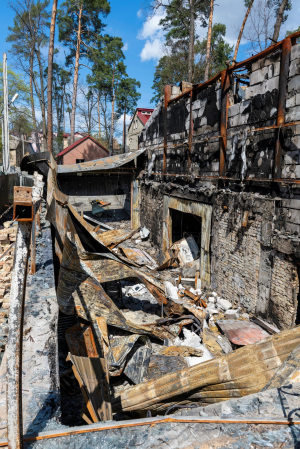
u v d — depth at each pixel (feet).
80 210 67.36
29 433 8.45
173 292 27.04
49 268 21.57
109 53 97.71
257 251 23.38
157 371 17.56
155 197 45.93
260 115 22.97
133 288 31.58
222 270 28.60
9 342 6.87
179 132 37.81
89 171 52.60
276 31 45.62
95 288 19.94
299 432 8.86
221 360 13.12
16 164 90.68
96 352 18.01
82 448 8.14
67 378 16.35
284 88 20.22
